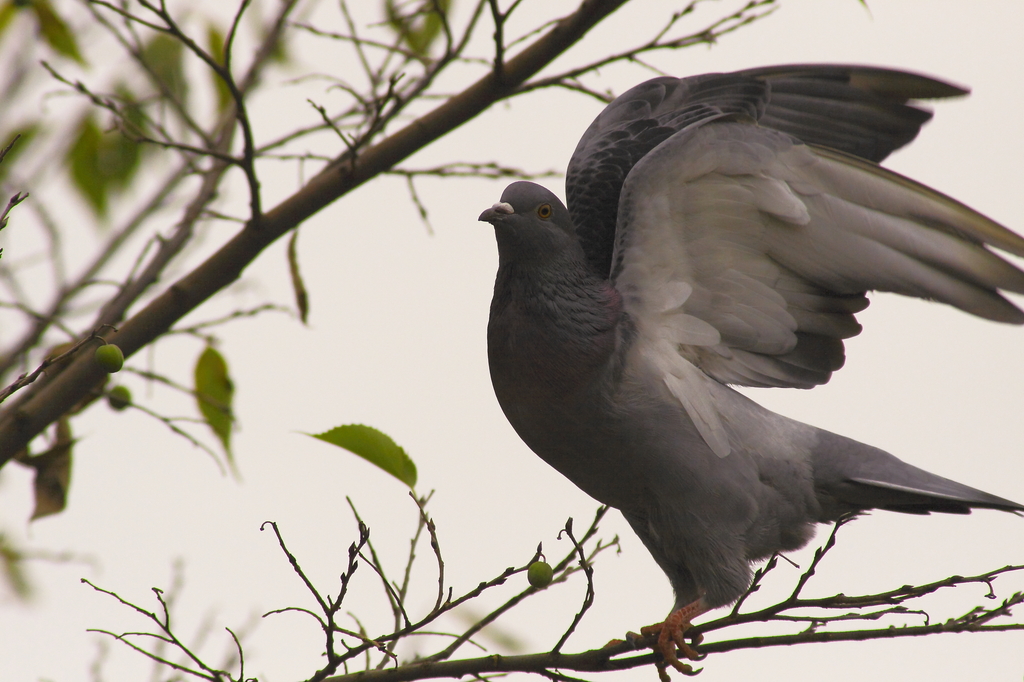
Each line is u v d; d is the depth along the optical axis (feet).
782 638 23.02
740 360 29.04
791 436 28.81
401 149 29.40
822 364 29.22
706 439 27.58
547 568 21.72
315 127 32.27
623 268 28.22
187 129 33.40
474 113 29.37
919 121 33.60
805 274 28.09
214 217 29.01
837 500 29.22
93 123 31.81
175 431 29.07
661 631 26.73
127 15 25.00
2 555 28.71
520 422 28.25
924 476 28.48
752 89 33.55
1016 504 27.71
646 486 28.04
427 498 23.44
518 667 22.88
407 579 24.41
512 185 28.12
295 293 30.42
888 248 26.84
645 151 32.24
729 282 28.48
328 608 20.88
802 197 27.12
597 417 27.37
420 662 22.66
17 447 28.25
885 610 22.68
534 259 27.58
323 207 29.45
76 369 28.43
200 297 29.17
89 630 20.94
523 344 27.53
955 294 26.35
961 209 25.90
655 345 27.99
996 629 22.15
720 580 27.68
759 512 28.04
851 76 34.19
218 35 33.86
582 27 28.40
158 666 25.89
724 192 27.27
